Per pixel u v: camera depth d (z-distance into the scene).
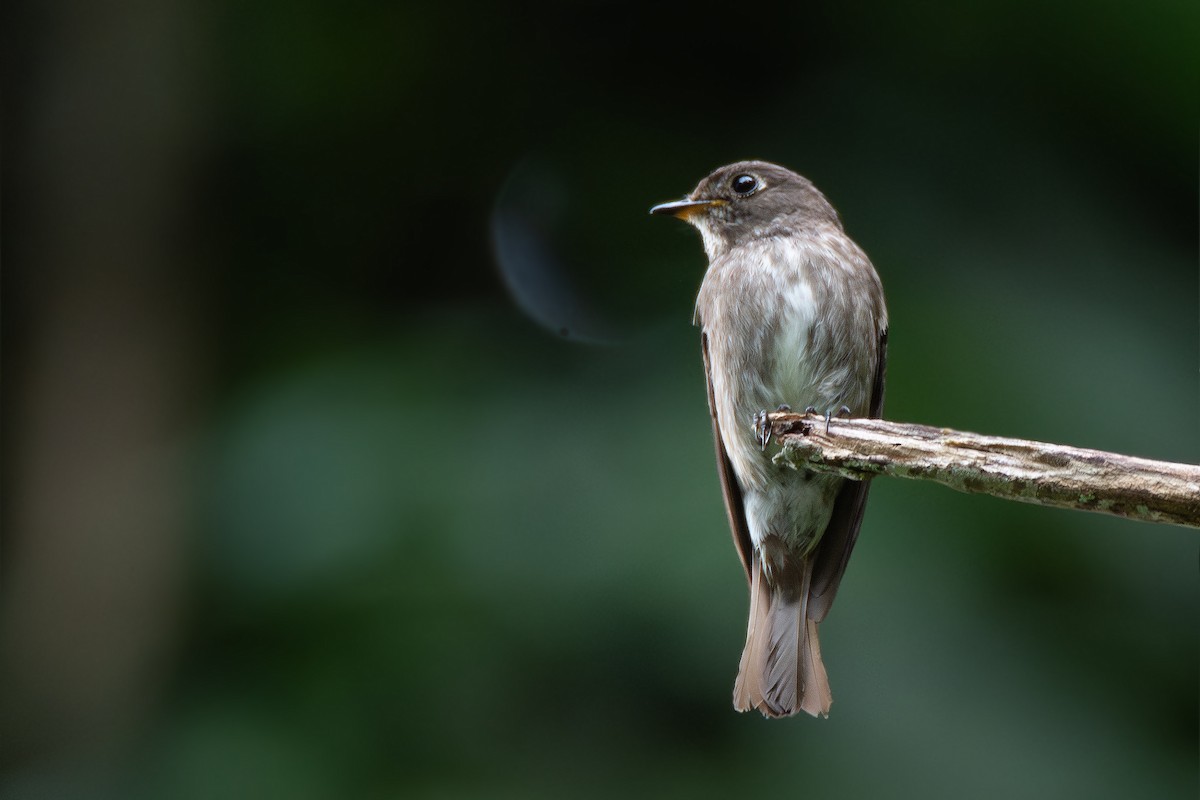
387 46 12.76
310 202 12.77
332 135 12.81
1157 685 9.87
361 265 12.69
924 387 10.48
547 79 12.73
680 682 10.02
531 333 11.77
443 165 12.75
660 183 12.41
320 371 11.50
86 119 12.37
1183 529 10.05
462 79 12.79
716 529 10.02
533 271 12.37
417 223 12.72
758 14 12.30
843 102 12.12
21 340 12.29
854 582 9.90
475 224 12.64
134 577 11.37
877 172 11.87
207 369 12.39
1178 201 11.68
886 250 11.43
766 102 12.38
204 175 12.58
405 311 12.45
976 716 9.66
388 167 12.78
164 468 11.72
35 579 11.65
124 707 11.08
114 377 12.17
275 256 12.69
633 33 12.59
